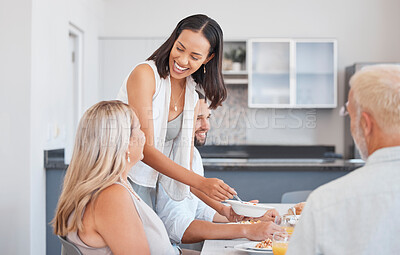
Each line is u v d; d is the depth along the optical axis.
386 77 1.06
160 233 1.65
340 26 6.01
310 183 3.61
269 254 1.71
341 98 6.01
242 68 5.82
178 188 2.12
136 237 1.54
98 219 1.53
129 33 5.98
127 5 5.98
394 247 1.00
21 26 3.32
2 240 3.34
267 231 1.85
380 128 1.07
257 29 6.00
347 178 1.07
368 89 1.07
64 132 4.18
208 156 5.67
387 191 1.02
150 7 5.99
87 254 1.56
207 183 1.91
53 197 3.60
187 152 2.19
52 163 3.57
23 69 3.32
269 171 3.59
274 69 5.69
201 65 2.15
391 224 1.00
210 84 2.18
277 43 5.69
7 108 3.32
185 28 1.95
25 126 3.32
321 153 5.96
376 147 1.08
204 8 5.99
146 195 2.17
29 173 3.32
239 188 3.60
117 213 1.53
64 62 4.20
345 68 5.98
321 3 6.02
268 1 6.00
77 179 1.59
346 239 1.02
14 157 3.32
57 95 3.97
